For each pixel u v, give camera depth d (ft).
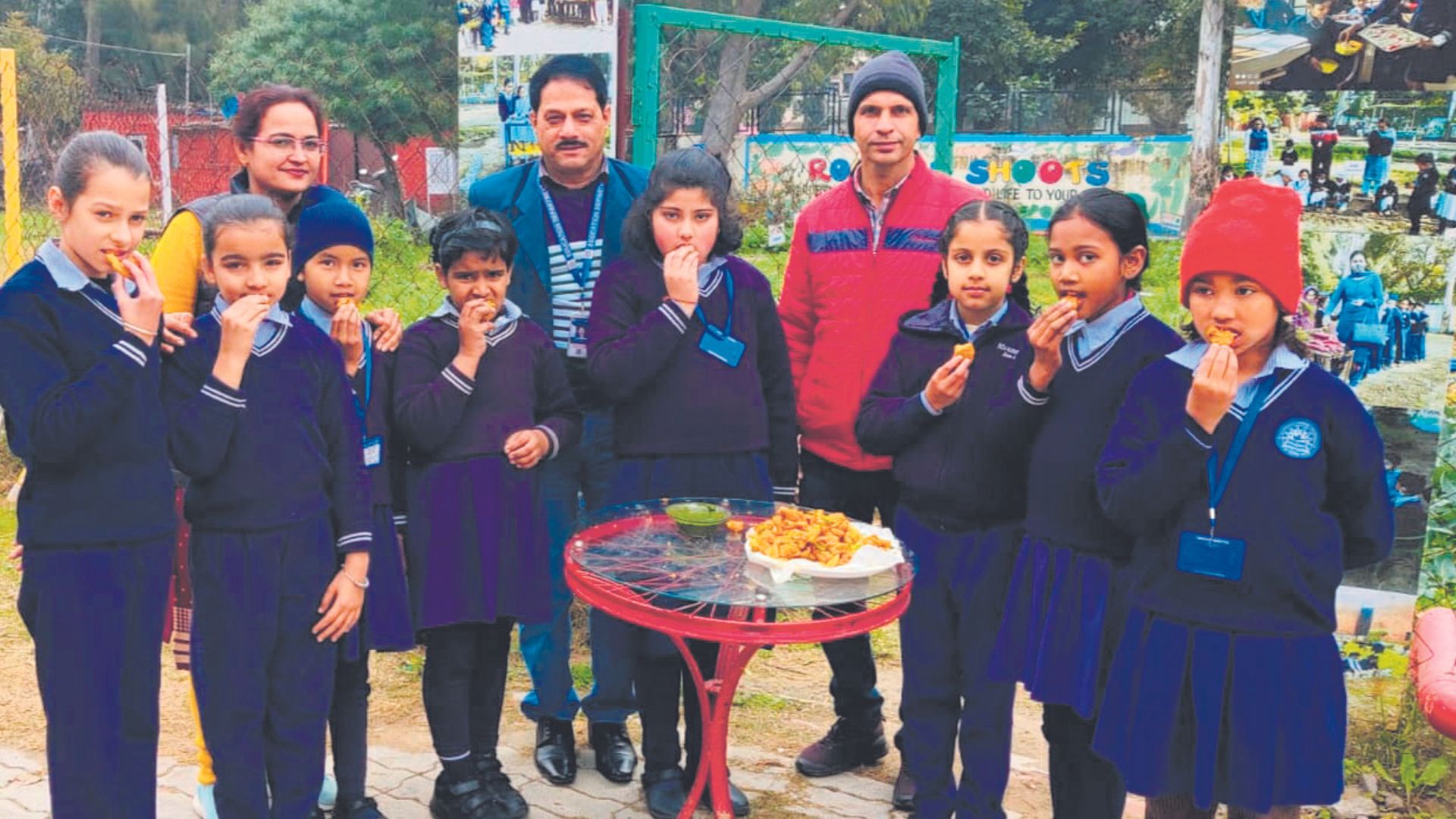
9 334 8.12
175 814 10.92
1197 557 7.94
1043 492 9.14
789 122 59.52
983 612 9.73
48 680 8.46
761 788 11.78
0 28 95.66
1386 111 12.89
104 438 8.36
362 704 10.35
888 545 9.34
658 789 10.99
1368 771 12.16
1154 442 8.14
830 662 12.00
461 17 23.91
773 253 50.08
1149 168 59.11
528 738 12.78
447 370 10.25
